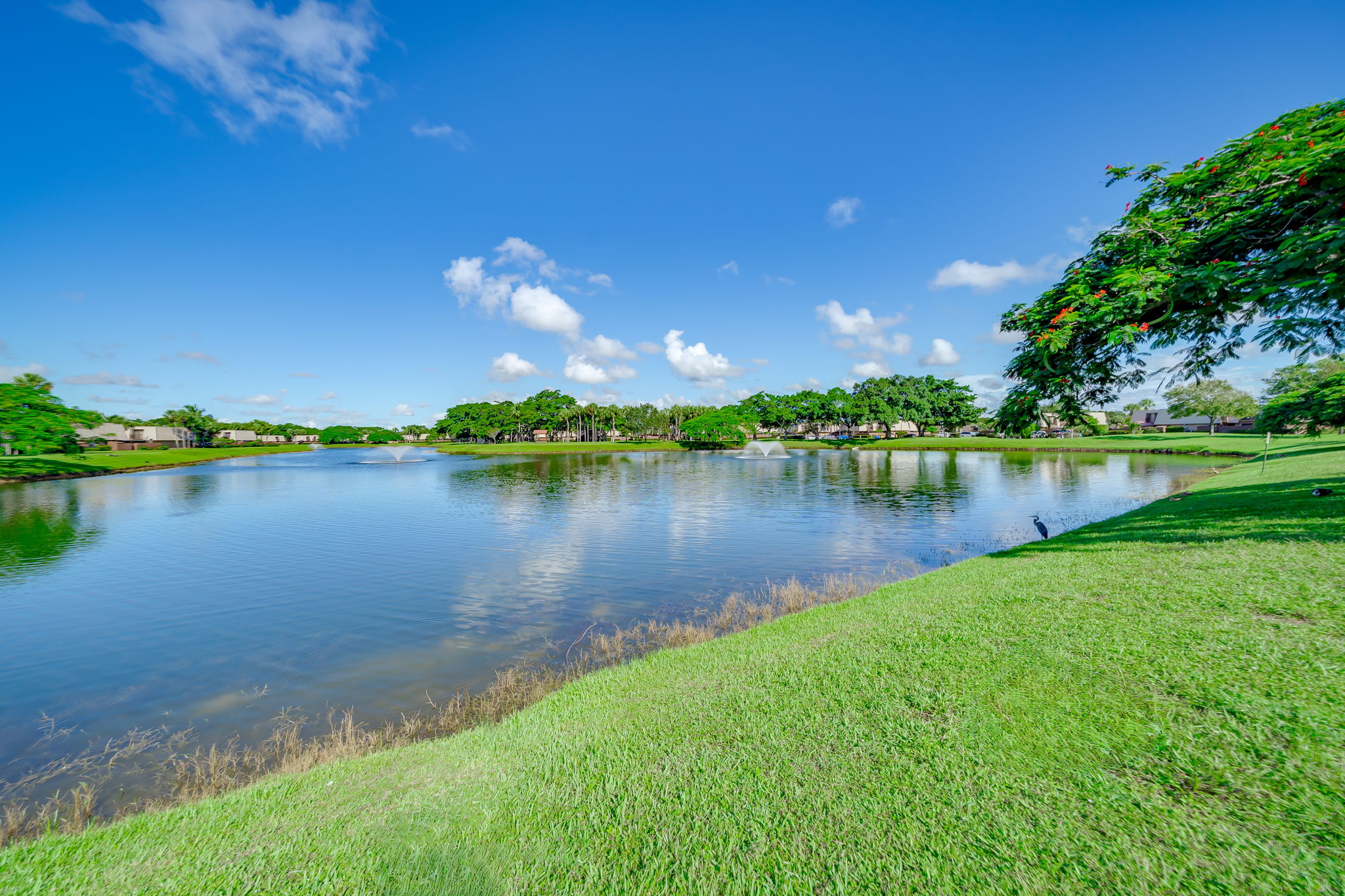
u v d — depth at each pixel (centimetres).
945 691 491
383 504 3381
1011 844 305
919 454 8575
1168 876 271
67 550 2048
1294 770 328
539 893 306
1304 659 448
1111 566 877
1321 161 543
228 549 2044
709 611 1229
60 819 557
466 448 12512
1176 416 9388
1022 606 714
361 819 396
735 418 13312
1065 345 747
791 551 1878
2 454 6112
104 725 772
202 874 343
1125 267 695
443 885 316
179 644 1081
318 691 869
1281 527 973
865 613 833
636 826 356
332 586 1510
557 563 1741
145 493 4141
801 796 369
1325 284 542
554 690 780
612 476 5506
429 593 1427
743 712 506
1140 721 402
